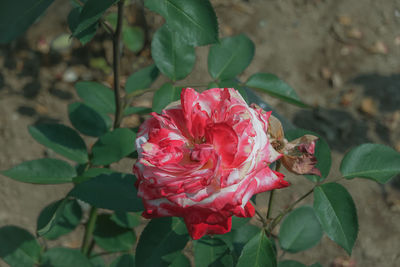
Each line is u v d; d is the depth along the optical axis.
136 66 1.23
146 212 0.44
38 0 0.44
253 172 0.43
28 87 1.20
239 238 0.55
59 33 1.28
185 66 0.54
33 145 1.10
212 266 0.50
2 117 1.14
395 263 0.98
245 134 0.42
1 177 1.06
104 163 0.55
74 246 0.96
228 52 0.56
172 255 0.49
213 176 0.42
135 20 1.22
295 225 0.60
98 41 1.26
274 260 0.49
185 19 0.46
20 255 0.58
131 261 0.59
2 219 0.98
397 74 1.32
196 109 0.44
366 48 1.37
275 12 1.42
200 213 0.43
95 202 0.49
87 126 0.60
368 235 1.02
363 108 1.23
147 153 0.43
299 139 0.46
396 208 1.05
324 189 0.50
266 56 1.32
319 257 0.98
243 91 0.53
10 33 0.44
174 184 0.42
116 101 0.56
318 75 1.30
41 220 0.50
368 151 0.51
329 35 1.39
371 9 1.46
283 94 0.56
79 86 0.62
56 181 0.54
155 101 0.52
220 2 1.41
